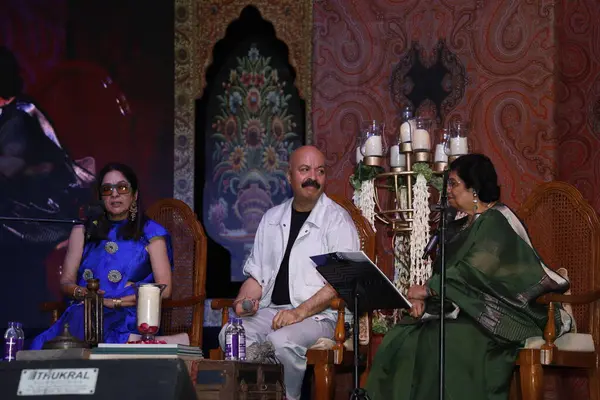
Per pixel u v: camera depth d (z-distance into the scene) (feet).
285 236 26.45
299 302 25.70
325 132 32.78
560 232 26.86
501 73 31.68
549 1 31.42
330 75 32.96
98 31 33.81
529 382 22.33
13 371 15.47
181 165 33.37
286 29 33.45
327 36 33.14
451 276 22.65
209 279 33.24
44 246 32.60
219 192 33.73
